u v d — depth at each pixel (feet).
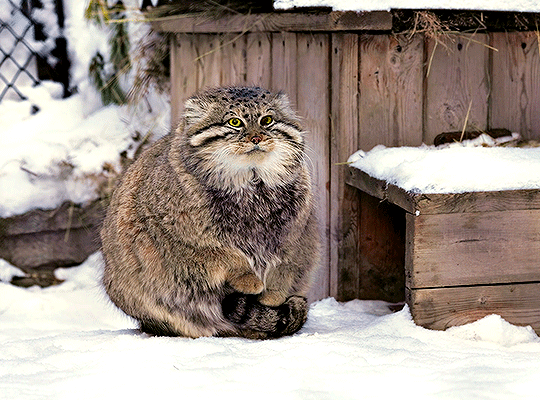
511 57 16.38
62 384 10.32
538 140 16.70
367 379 10.12
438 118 16.24
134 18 21.33
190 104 13.05
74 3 22.75
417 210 12.92
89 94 22.71
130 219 13.51
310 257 13.84
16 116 22.13
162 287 13.20
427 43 15.96
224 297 13.21
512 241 13.30
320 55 16.21
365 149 16.02
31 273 20.61
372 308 15.65
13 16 22.68
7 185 20.52
